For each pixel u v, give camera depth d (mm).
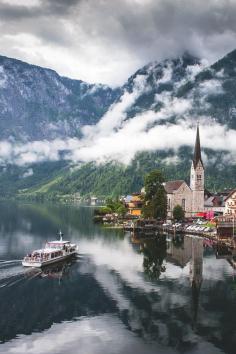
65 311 71812
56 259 107000
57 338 61469
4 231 173500
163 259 114312
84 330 64250
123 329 64625
